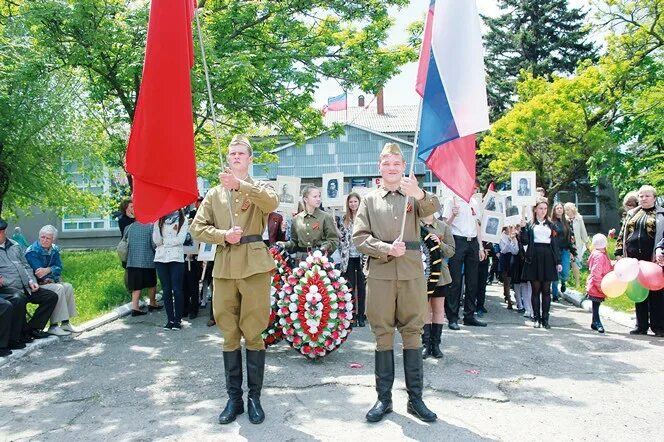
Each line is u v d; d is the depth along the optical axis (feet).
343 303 21.40
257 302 14.90
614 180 71.15
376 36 43.19
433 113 15.05
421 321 14.75
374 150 112.98
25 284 24.75
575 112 70.59
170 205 14.84
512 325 28.55
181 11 14.89
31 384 19.08
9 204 61.46
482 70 15.19
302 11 42.39
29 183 56.39
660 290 25.26
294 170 114.21
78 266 61.16
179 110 14.73
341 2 42.09
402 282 14.67
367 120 129.80
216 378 19.16
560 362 20.61
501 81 109.81
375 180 33.55
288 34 42.34
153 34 14.71
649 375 18.79
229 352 15.15
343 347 23.66
